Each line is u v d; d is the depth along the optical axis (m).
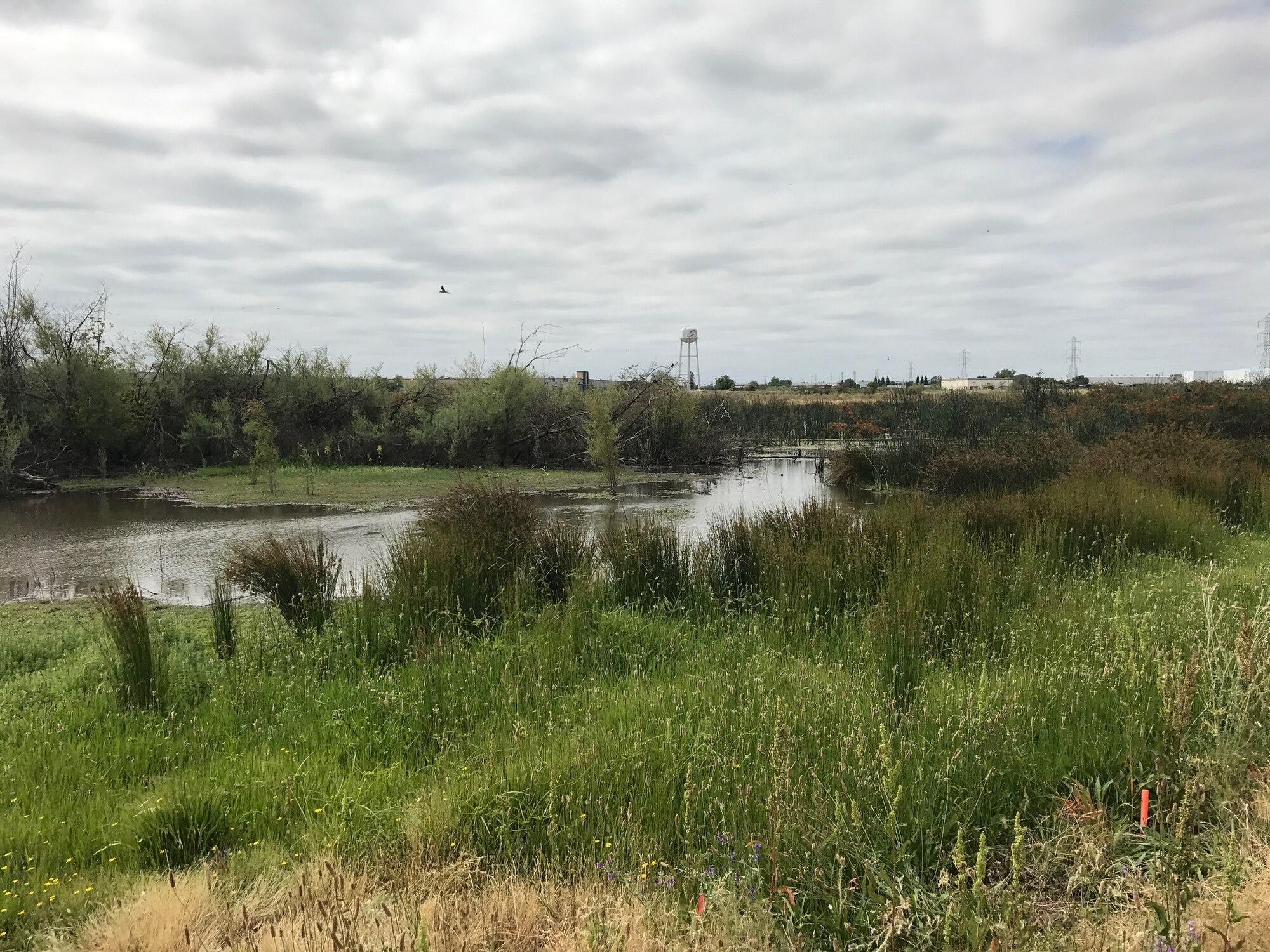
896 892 2.66
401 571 6.64
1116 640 4.57
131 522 14.09
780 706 3.66
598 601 6.54
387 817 3.32
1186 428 16.52
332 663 5.53
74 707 4.95
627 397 25.08
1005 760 3.44
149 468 21.77
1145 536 8.62
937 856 2.98
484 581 6.68
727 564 7.38
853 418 31.33
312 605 6.45
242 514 14.89
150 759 4.10
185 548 11.54
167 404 22.72
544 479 20.61
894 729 3.72
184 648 6.27
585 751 3.54
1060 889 2.86
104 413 20.73
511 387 24.20
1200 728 3.55
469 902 2.69
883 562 6.73
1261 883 2.57
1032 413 21.42
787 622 5.88
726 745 3.64
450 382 28.22
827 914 2.67
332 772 3.77
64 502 16.78
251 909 2.75
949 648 5.14
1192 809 2.96
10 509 15.84
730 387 69.12
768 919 2.55
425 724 4.37
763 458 27.17
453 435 23.53
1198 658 4.01
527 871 2.95
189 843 3.27
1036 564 7.18
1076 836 3.03
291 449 23.39
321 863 2.90
